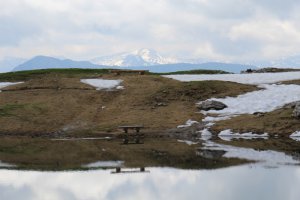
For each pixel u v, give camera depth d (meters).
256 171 29.52
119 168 32.22
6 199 23.84
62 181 28.19
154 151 40.94
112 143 48.19
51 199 23.83
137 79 79.94
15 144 48.09
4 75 95.44
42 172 31.28
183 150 41.09
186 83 73.06
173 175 29.16
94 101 69.62
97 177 29.20
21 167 33.38
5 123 61.09
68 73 94.25
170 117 60.31
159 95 69.38
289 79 73.62
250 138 48.88
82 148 44.19
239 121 55.03
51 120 62.19
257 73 86.38
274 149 40.31
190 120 58.28
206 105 61.78
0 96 73.44
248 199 22.50
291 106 55.75
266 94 65.12
